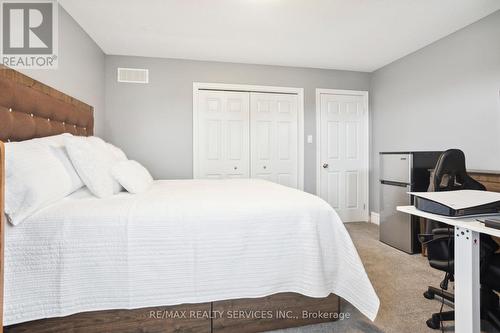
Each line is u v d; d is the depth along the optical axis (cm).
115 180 169
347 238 138
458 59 255
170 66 326
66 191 135
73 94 234
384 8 219
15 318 106
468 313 97
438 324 139
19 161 113
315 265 132
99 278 115
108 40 276
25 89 155
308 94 366
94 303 115
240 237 129
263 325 136
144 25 246
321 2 210
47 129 177
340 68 368
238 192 179
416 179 252
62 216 115
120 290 116
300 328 140
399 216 264
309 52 311
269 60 336
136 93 319
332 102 374
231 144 347
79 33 244
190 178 336
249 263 129
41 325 114
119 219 119
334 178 377
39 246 110
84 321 118
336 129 377
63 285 111
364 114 384
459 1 209
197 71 333
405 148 322
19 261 108
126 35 265
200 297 124
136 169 196
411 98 312
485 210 93
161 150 327
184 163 334
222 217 129
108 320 120
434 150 281
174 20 237
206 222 126
